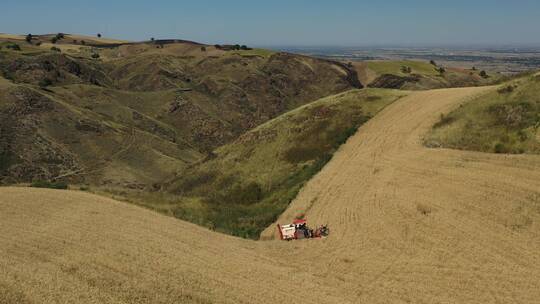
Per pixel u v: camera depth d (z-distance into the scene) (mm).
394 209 30875
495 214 26109
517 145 35531
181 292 18750
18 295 15781
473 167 33344
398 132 49875
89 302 15992
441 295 19922
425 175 34781
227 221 42781
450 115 47500
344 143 54156
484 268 21453
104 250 24172
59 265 21344
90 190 49812
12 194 37656
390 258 24562
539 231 23531
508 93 44531
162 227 31250
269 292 20203
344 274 23562
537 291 19016
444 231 25875
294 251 28141
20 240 25609
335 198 37750
